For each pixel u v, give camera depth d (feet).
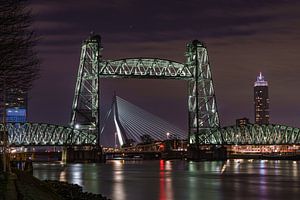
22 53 179.83
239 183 472.44
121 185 441.68
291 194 370.94
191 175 598.75
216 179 526.57
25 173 244.22
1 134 346.54
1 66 177.58
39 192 184.96
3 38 173.88
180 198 341.62
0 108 228.02
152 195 358.23
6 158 246.68
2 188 161.38
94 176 561.84
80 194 205.87
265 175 595.06
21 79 185.47
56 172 630.33
